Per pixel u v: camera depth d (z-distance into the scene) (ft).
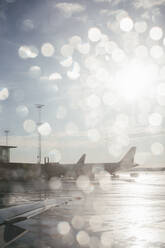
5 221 53.06
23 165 286.66
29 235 45.11
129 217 63.87
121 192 142.00
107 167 359.87
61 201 93.25
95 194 128.88
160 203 92.38
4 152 286.25
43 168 316.19
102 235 45.93
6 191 146.41
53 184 228.02
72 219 60.54
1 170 272.10
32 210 68.59
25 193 132.46
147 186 199.72
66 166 336.08
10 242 40.57
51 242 41.16
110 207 81.92
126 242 41.47
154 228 51.37
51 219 60.08
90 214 68.08
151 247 38.73
